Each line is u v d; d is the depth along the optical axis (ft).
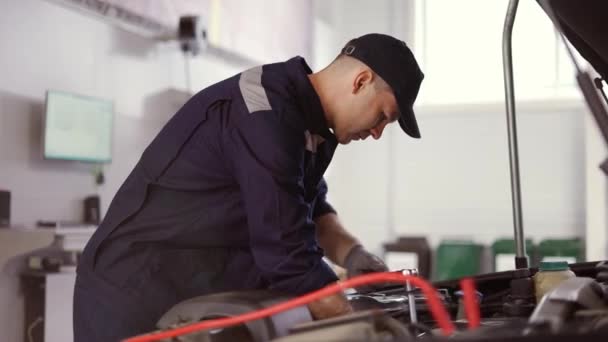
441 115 21.20
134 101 14.20
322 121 4.32
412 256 20.61
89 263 4.52
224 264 4.49
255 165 3.89
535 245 19.22
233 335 2.70
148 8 14.15
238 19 17.16
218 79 16.76
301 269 3.74
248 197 3.91
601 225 18.43
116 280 4.42
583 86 3.28
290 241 3.79
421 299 3.69
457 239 20.93
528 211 20.26
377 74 4.29
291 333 2.43
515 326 2.26
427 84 21.39
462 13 21.04
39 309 11.67
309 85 4.23
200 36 15.01
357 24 22.35
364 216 22.09
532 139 20.26
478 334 1.97
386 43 4.33
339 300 3.04
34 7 12.02
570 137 19.92
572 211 19.83
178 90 15.35
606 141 3.25
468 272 19.79
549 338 1.80
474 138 20.90
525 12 20.30
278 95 4.08
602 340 1.75
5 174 11.59
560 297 2.49
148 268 4.41
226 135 4.09
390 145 21.84
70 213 12.75
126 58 13.97
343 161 22.36
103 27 13.39
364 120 4.44
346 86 4.37
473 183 20.89
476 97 20.97
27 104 11.94
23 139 11.89
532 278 3.54
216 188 4.36
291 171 3.91
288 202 3.84
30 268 11.67
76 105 12.50
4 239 11.27
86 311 4.48
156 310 4.38
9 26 11.61
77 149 12.54
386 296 3.97
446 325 2.27
